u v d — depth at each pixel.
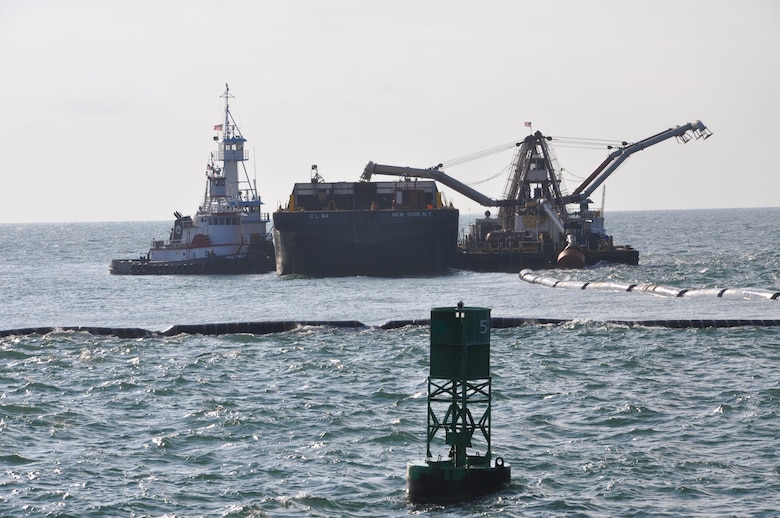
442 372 70.81
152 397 103.12
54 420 92.19
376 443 83.81
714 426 87.62
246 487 72.81
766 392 100.19
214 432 87.62
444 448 82.38
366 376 113.31
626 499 69.50
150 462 79.00
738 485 72.06
